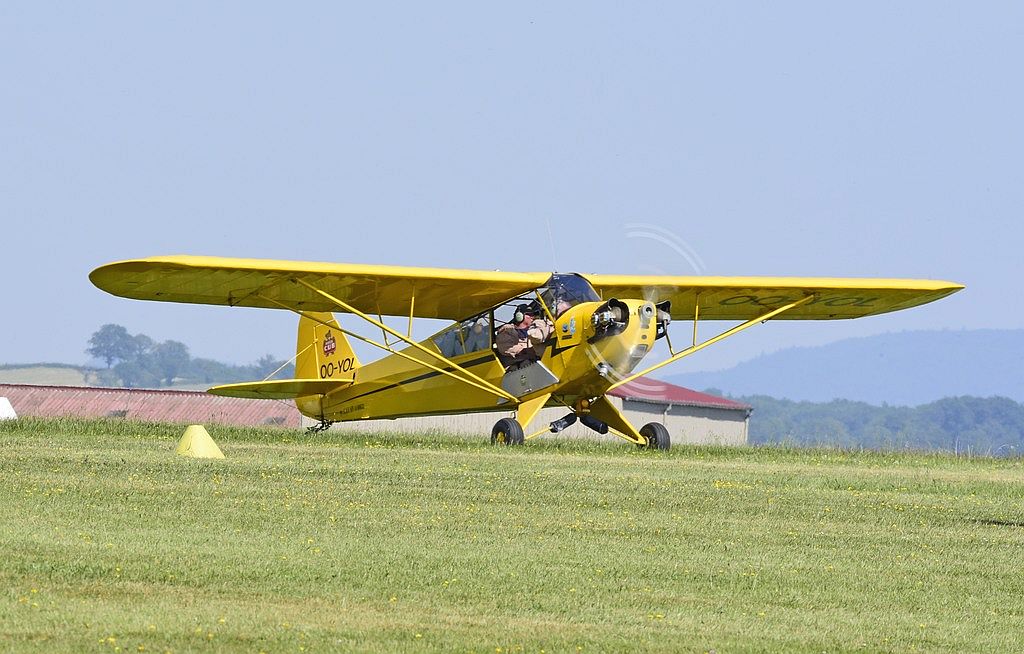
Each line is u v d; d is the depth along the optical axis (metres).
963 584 31.66
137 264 66.00
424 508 40.34
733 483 51.72
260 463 51.81
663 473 55.28
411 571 30.30
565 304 74.31
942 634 26.70
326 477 47.50
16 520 34.34
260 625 24.92
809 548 35.94
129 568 28.97
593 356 73.25
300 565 30.33
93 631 23.94
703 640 25.41
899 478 57.50
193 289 71.81
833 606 28.83
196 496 40.41
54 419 79.00
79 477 43.81
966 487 53.59
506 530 36.75
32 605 25.48
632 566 32.16
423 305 78.56
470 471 52.44
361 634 24.62
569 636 25.23
